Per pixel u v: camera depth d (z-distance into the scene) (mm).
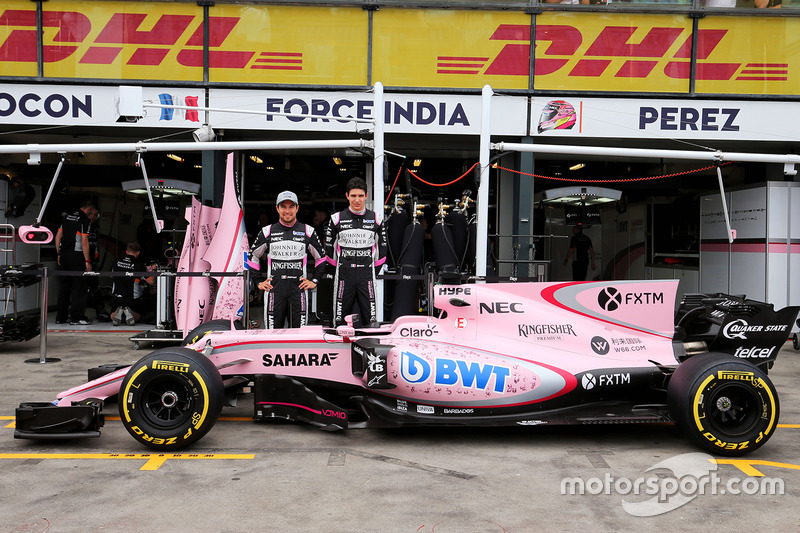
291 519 3234
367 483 3752
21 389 5961
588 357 4664
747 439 4188
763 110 9094
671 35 9016
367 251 6340
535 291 4879
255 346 4809
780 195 9453
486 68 9039
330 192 12227
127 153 12117
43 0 8797
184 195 11805
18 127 9375
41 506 3377
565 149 7105
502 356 4633
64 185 11945
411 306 8391
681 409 4242
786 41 9055
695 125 9102
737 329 4770
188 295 7902
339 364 4789
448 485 3730
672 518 3291
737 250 10156
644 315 4855
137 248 10414
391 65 9023
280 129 9047
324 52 9000
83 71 8914
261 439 4625
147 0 8852
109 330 9727
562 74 9047
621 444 4578
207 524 3166
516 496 3568
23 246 10602
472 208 10555
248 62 8969
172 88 8961
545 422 4402
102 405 4629
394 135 9453
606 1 8969
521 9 8953
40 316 7809
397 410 4574
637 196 13203
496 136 9344
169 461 4117
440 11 8977
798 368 7465
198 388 4238
